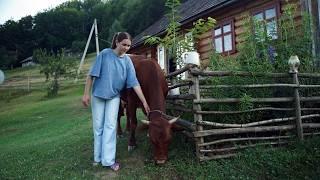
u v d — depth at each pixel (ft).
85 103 18.80
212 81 20.27
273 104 21.24
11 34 283.59
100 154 19.40
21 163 22.06
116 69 18.84
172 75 22.90
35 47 278.46
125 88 21.36
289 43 23.52
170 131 17.69
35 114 63.52
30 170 20.12
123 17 157.38
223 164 18.24
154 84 19.57
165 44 29.37
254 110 19.77
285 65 22.07
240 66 22.12
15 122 57.36
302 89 21.66
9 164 22.36
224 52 41.73
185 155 19.43
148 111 18.98
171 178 17.43
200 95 20.38
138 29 141.49
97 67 18.71
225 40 41.75
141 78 20.42
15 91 125.59
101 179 17.67
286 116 20.98
